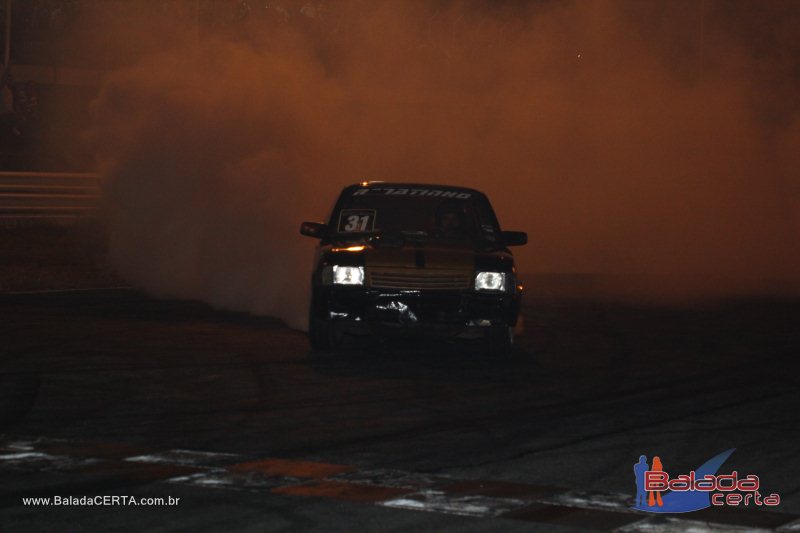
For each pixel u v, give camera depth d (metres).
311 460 20.83
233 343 36.25
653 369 32.44
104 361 32.16
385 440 22.67
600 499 18.27
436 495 18.36
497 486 19.03
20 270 58.44
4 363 31.53
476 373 31.28
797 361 34.34
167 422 24.22
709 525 16.83
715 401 27.52
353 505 17.67
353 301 32.75
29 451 21.25
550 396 27.94
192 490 18.47
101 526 16.33
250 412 25.42
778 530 16.64
